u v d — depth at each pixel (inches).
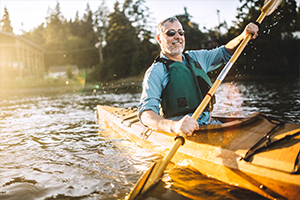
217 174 66.6
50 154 99.3
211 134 73.5
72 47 1993.1
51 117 196.2
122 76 1279.5
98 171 79.2
